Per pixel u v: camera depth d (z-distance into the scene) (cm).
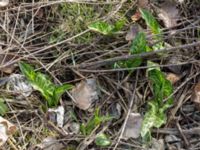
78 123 69
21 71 72
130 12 80
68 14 79
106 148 67
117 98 71
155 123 67
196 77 73
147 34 76
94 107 71
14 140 67
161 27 78
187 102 71
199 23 77
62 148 67
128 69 71
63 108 70
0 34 77
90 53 74
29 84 72
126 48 74
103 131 68
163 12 79
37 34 77
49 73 73
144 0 79
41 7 79
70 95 71
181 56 74
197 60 73
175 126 69
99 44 76
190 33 77
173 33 75
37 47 76
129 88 72
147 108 70
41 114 70
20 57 74
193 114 70
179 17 79
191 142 67
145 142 67
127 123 68
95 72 73
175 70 74
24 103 70
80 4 79
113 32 75
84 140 66
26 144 67
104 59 74
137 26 76
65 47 75
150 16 75
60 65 73
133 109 70
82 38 76
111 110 70
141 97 71
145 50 72
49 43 76
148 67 70
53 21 78
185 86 72
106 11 79
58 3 79
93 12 79
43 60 75
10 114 70
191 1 80
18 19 79
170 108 70
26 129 68
